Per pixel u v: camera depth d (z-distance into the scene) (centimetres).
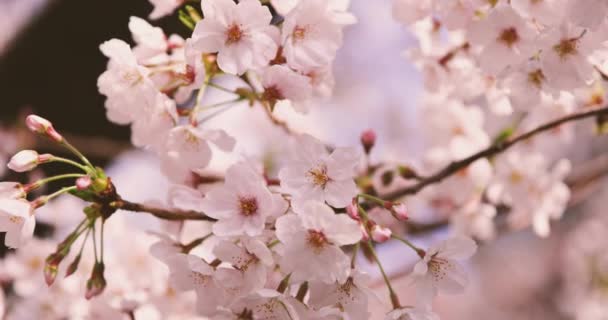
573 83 70
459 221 88
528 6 69
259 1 68
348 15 69
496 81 76
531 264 181
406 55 79
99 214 69
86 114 103
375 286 88
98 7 93
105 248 80
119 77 70
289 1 70
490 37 71
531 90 72
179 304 79
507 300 180
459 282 69
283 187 67
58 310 81
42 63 97
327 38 69
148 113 70
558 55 70
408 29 78
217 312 69
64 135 100
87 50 96
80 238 81
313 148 68
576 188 92
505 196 86
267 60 68
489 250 182
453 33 77
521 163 86
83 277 80
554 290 175
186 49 69
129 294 77
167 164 72
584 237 161
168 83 71
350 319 67
